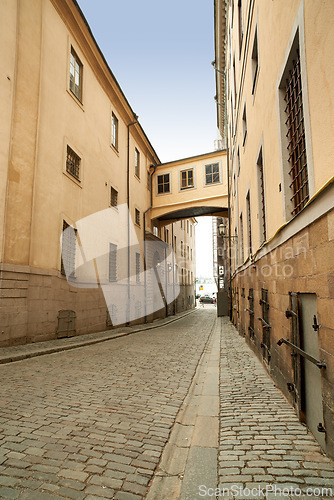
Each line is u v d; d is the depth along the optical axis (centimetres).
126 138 1950
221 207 2281
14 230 905
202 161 2355
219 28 1969
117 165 1773
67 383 553
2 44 888
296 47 401
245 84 926
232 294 1923
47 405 438
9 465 281
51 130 1106
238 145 1235
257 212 740
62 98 1190
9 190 893
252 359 750
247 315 996
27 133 974
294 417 387
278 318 494
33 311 960
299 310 378
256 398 464
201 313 3412
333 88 270
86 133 1391
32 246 975
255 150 756
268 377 578
